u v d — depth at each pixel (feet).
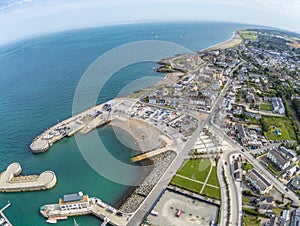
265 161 526.98
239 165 510.99
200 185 459.32
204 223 383.65
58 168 533.96
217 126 654.53
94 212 415.03
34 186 474.49
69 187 479.82
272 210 402.72
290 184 460.96
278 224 374.22
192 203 421.59
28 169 535.60
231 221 386.52
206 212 403.95
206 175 484.33
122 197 448.24
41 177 496.64
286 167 503.61
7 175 504.84
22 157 577.43
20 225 403.75
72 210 419.13
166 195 439.63
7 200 456.45
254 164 517.96
